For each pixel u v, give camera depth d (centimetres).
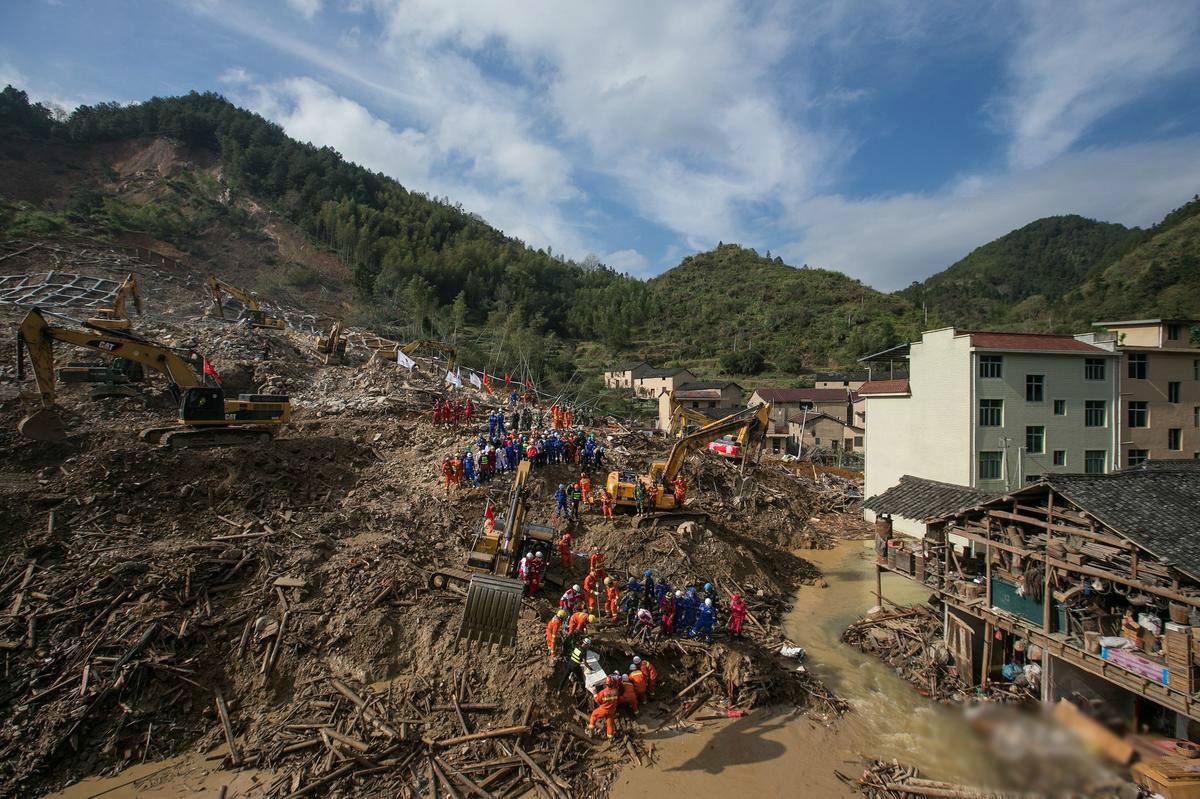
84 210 8362
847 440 6244
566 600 1744
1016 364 3002
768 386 8806
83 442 2309
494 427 3038
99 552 1784
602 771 1422
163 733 1416
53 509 1911
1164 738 1369
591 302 12850
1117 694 1542
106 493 2027
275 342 4469
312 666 1598
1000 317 13425
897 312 12194
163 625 1598
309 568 1873
